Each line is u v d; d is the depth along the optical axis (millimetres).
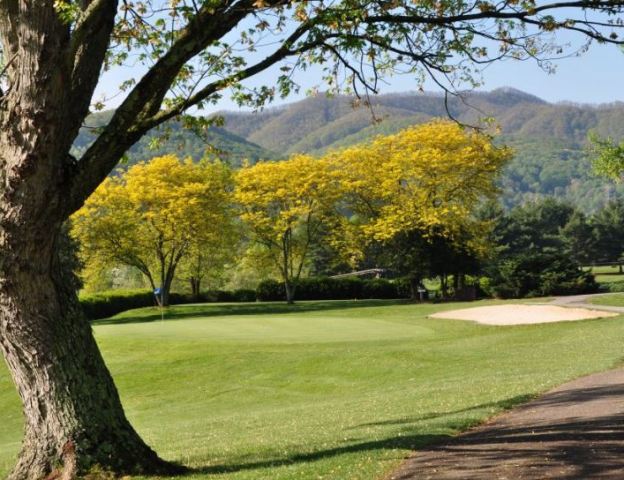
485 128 9172
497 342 23578
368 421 11195
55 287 7293
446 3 8711
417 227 46875
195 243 48062
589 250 83625
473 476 6414
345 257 52344
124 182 47219
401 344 23844
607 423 8305
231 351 23047
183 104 7699
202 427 13438
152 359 22609
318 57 8742
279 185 49531
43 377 7277
